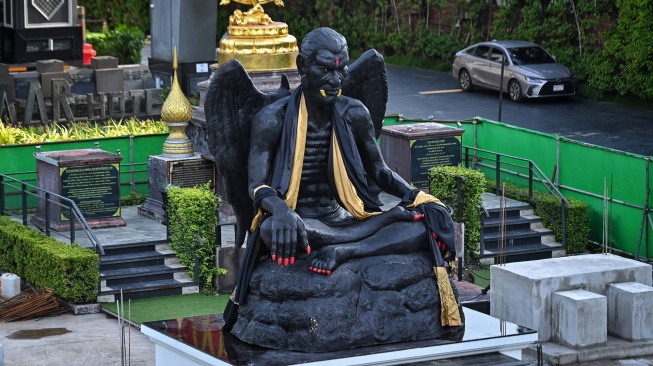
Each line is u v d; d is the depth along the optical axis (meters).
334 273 16.14
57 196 25.72
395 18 53.41
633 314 21.14
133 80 40.03
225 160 16.58
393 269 16.44
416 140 29.27
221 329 17.19
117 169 26.92
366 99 17.36
